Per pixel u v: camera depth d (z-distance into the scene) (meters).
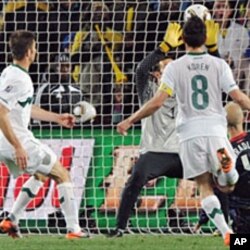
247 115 45.03
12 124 33.47
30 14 51.97
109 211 42.72
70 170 43.19
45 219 42.06
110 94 48.06
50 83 48.38
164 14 51.31
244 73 50.25
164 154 36.62
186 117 29.34
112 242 34.34
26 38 33.19
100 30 51.28
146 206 42.16
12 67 33.22
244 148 32.72
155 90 37.00
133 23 51.59
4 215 42.16
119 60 50.50
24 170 33.69
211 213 29.69
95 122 46.91
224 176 29.03
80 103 39.69
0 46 51.25
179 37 37.00
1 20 51.47
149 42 49.84
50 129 43.59
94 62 50.06
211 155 29.06
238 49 50.34
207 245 33.50
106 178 43.06
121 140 43.47
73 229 35.38
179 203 42.19
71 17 51.66
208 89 29.27
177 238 36.66
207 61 29.38
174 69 29.33
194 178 29.89
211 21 35.22
